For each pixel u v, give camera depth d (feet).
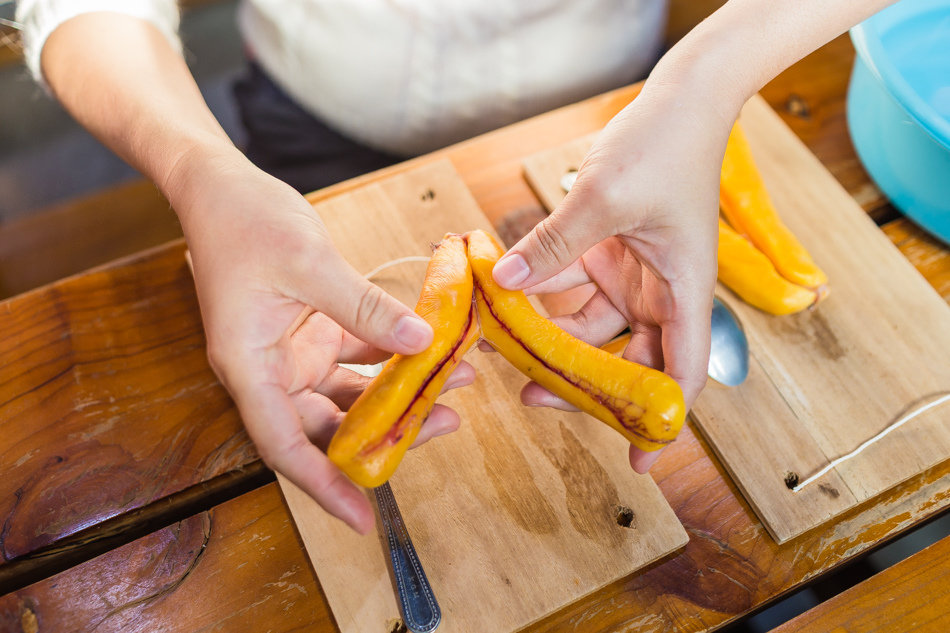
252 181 1.43
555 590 1.47
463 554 1.49
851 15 1.53
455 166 1.90
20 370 1.65
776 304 1.65
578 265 1.63
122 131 1.61
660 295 1.48
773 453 1.57
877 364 1.65
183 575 1.49
